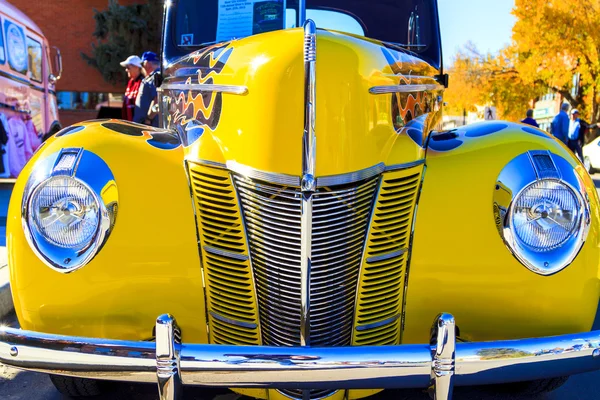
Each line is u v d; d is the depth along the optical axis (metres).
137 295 2.06
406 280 2.12
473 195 2.13
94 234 2.02
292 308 2.03
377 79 2.13
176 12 3.27
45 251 2.00
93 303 2.03
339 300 2.06
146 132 2.47
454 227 2.11
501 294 2.07
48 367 1.79
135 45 20.25
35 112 10.02
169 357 1.68
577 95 26.64
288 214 1.97
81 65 22.11
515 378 1.79
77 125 2.40
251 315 2.10
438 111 2.88
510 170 2.11
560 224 2.03
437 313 2.12
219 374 1.68
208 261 2.12
